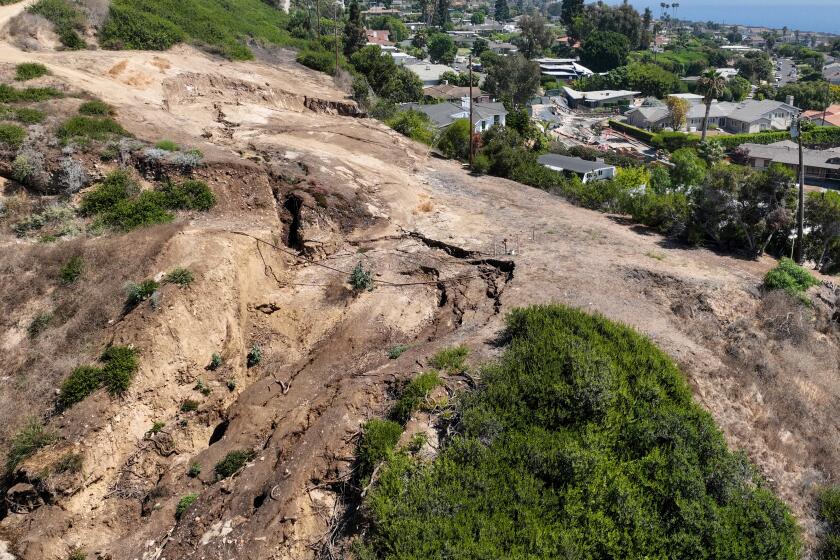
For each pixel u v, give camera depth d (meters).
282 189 21.41
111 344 14.17
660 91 115.50
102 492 12.75
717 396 14.25
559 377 12.64
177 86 29.25
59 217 18.25
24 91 21.98
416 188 26.05
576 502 10.43
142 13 35.75
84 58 27.75
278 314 18.02
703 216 22.89
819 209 23.45
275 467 12.30
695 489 10.97
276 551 10.78
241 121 28.45
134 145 20.38
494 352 14.23
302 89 36.84
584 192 28.03
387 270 19.66
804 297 18.78
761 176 22.45
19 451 12.18
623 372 13.28
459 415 12.16
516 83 88.88
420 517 10.08
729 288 18.72
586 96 110.88
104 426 12.99
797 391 15.39
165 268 16.28
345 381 14.05
